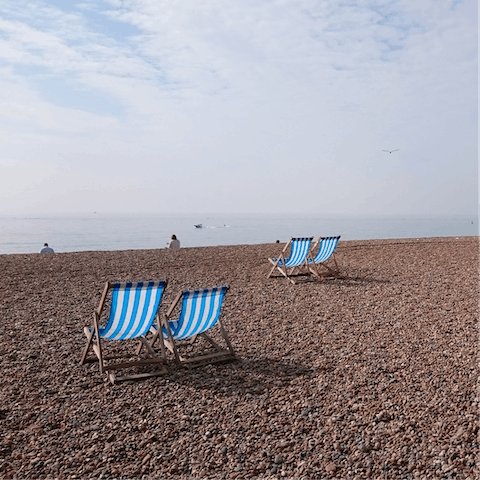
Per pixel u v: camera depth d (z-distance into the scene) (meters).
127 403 3.81
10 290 8.10
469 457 2.95
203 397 3.93
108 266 10.95
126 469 2.88
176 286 8.73
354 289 8.27
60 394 3.97
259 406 3.74
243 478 2.80
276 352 5.04
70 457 3.01
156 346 5.38
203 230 151.75
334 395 3.91
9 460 2.96
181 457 3.02
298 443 3.18
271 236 108.75
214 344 5.04
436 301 7.19
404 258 12.15
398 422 3.42
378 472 2.84
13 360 4.75
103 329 4.63
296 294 7.93
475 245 14.82
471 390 3.91
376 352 4.95
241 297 7.73
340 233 120.44
